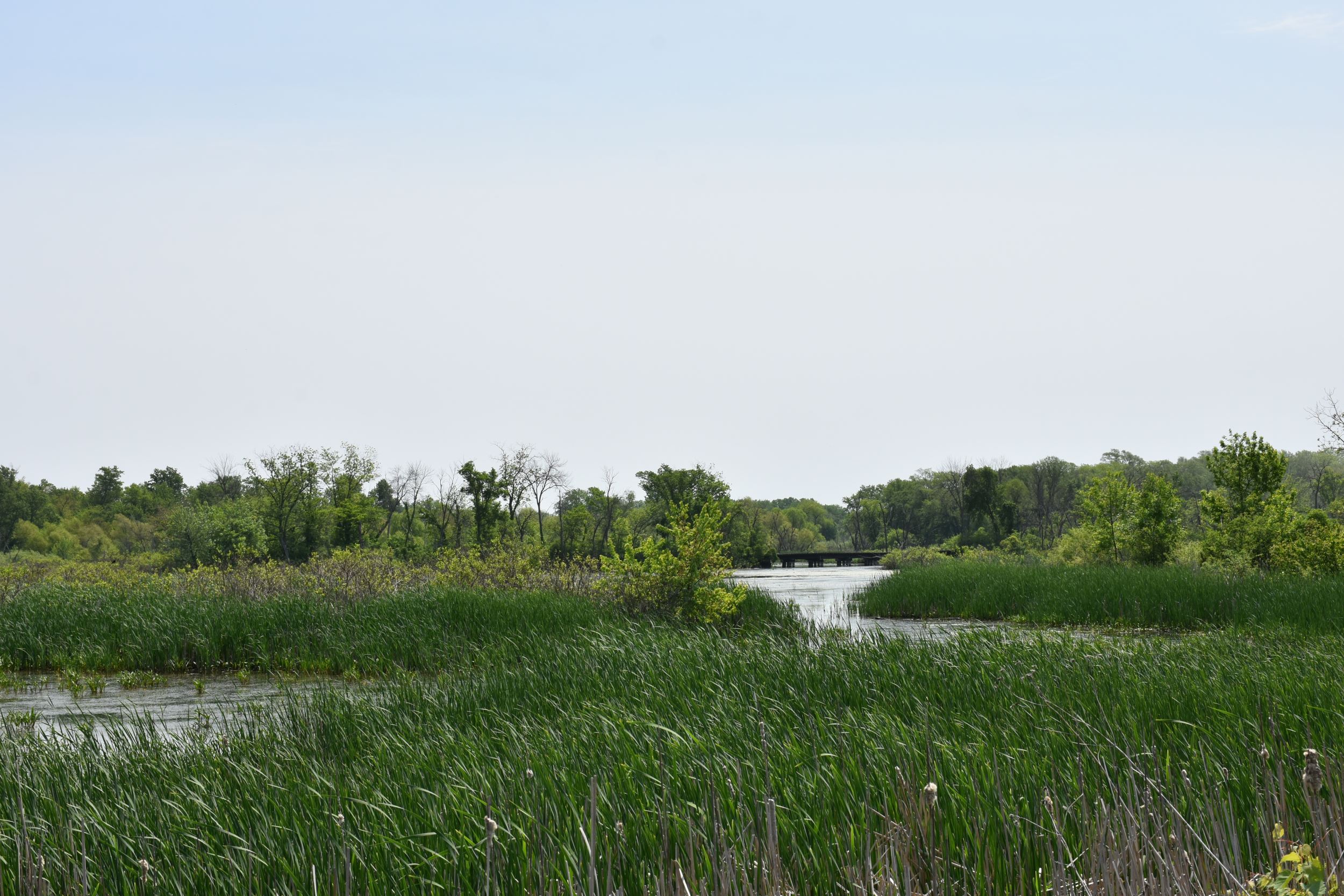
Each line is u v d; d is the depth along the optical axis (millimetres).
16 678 16953
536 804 5285
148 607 21047
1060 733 7285
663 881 4184
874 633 15859
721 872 3996
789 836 5000
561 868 4637
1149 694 8586
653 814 5332
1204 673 9938
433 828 5492
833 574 71688
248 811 6031
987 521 103375
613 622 18609
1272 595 21281
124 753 8180
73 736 9328
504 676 11586
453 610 19516
